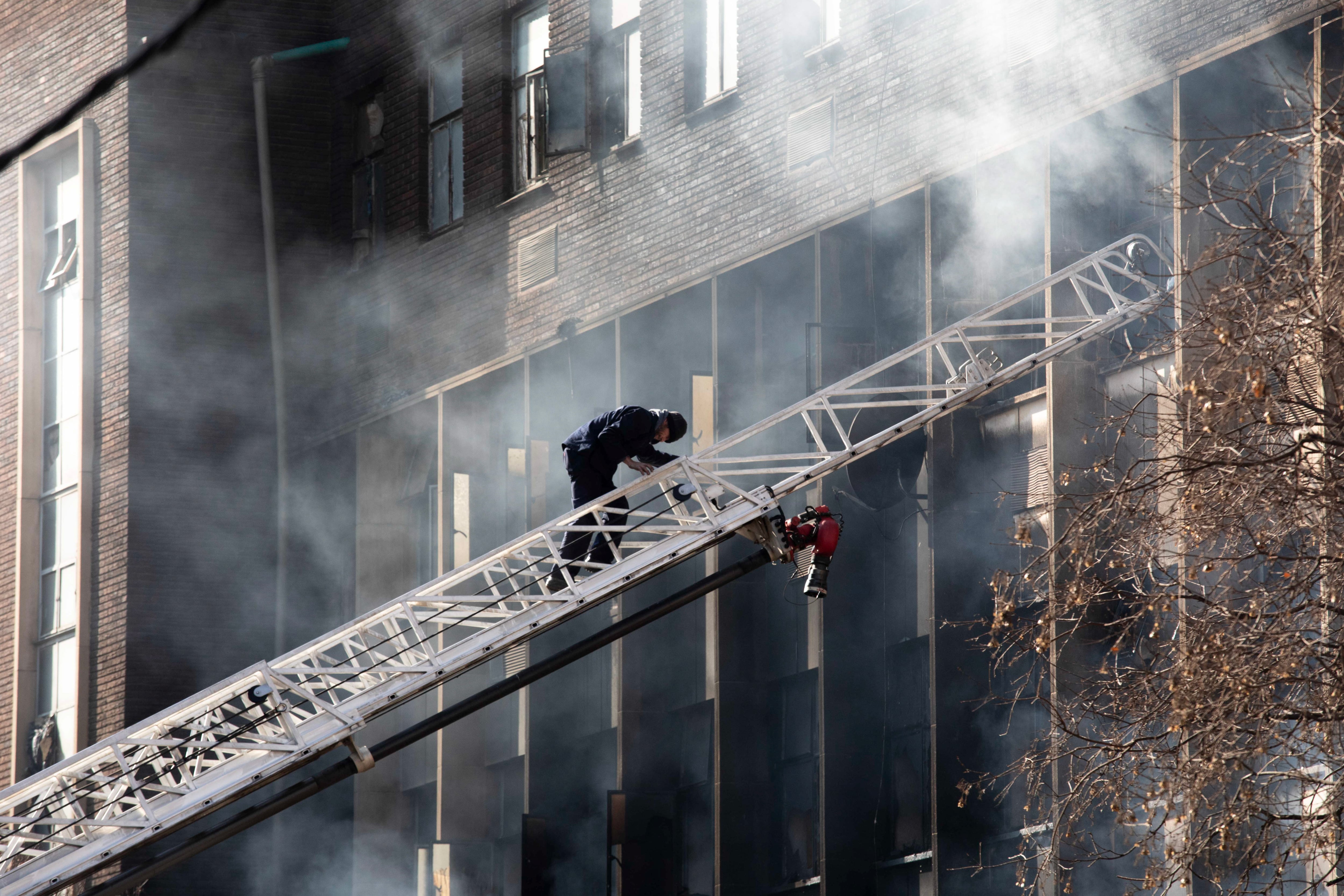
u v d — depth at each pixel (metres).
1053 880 48.03
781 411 45.16
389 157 82.06
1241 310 32.25
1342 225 30.88
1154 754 32.22
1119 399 49.88
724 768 61.31
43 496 85.69
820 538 43.09
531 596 43.59
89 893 41.31
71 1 84.62
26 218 87.25
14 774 82.94
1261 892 32.00
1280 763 34.16
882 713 58.34
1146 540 33.91
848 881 56.62
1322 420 31.50
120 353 80.38
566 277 71.19
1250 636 30.80
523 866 67.31
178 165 81.69
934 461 55.34
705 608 66.50
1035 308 55.19
